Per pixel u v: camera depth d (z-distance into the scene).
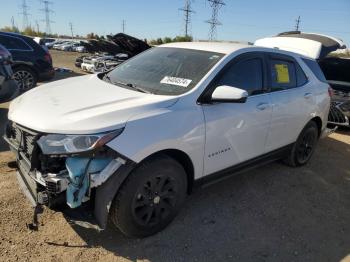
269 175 5.21
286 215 4.15
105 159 2.96
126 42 12.82
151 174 3.21
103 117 3.00
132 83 3.97
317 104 5.40
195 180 3.69
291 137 5.08
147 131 3.12
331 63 9.54
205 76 3.73
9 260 3.00
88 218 3.11
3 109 7.48
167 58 4.25
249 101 4.14
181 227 3.69
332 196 4.79
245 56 4.22
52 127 2.95
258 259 3.33
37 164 3.07
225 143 3.87
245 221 3.92
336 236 3.84
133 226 3.26
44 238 3.31
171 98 3.44
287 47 9.12
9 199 3.84
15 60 9.98
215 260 3.26
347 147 7.10
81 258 3.11
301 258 3.41
